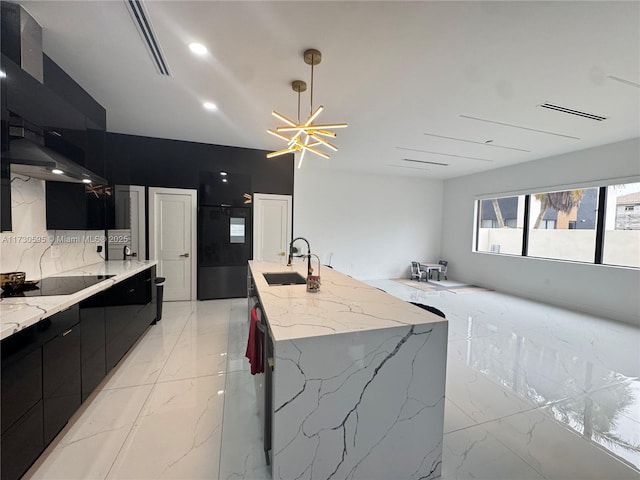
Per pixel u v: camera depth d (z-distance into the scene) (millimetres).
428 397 1480
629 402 2182
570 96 2861
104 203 3076
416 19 1869
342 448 1351
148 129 4090
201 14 1854
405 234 7488
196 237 4777
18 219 2191
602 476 1533
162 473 1508
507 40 2059
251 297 2771
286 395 1248
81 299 1876
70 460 1572
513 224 5977
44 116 1991
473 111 3275
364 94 2918
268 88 2834
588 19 1834
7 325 1296
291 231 5352
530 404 2150
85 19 1908
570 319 4180
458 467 1576
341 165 6199
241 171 4988
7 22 1764
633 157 4059
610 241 4418
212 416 1954
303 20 1896
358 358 1350
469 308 4723
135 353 2881
